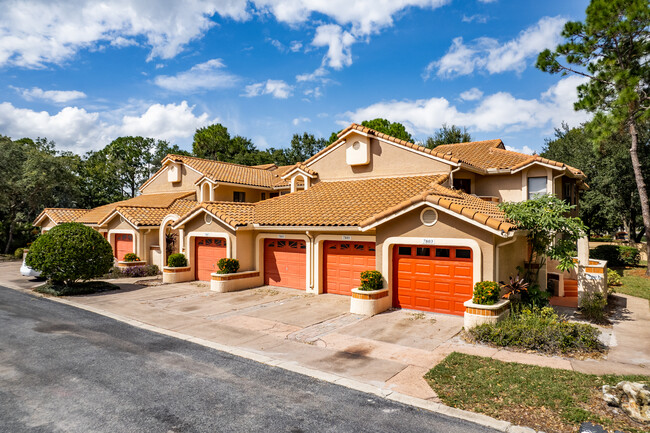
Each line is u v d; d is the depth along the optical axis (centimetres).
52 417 640
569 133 3778
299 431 598
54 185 3766
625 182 2903
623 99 1853
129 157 6506
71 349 983
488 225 1091
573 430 591
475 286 1099
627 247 2594
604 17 1889
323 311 1355
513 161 1880
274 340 1053
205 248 2027
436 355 917
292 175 2289
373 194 1711
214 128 7050
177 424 618
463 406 669
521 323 1008
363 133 1955
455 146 2434
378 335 1075
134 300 1583
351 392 732
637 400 625
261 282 1866
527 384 741
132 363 886
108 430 601
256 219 1822
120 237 2605
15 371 837
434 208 1223
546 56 2081
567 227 1231
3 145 3669
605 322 1189
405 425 613
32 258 1683
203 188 2725
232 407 674
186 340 1062
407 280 1330
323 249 1658
